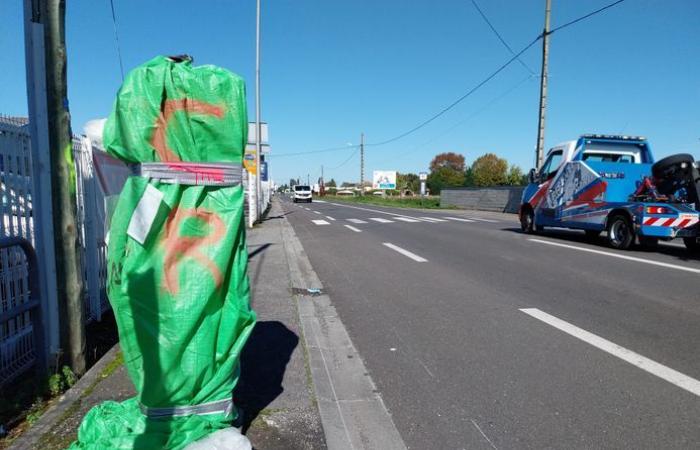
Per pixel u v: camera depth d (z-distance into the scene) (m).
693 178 9.95
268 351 4.41
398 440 2.97
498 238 13.64
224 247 2.54
